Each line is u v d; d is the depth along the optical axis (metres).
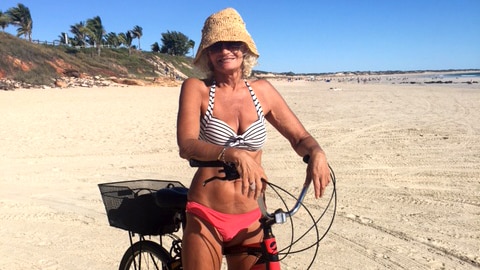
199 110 2.63
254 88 2.75
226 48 2.56
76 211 6.39
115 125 14.53
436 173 8.09
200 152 2.36
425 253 4.78
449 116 16.09
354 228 5.54
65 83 38.78
